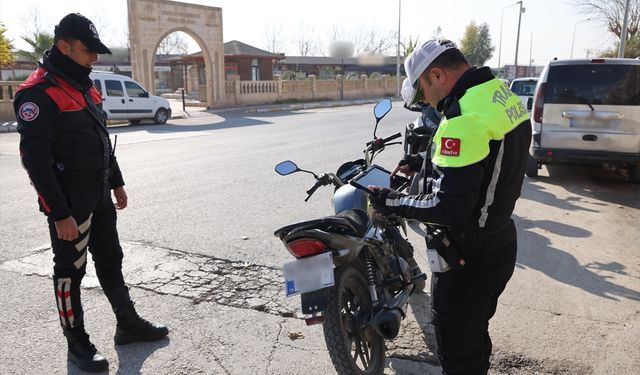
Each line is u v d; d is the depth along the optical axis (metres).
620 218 6.44
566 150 8.02
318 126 17.52
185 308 3.95
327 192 7.65
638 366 3.22
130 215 6.35
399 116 21.12
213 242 5.39
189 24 26.56
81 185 3.10
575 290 4.30
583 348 3.41
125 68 38.22
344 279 2.89
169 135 15.12
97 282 4.41
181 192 7.59
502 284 2.41
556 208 6.89
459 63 2.21
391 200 2.32
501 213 2.23
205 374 3.14
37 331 3.61
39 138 2.84
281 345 3.46
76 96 3.02
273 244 5.34
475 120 2.04
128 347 3.45
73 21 2.91
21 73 38.94
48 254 5.05
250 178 8.62
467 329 2.37
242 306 3.99
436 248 2.30
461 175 2.04
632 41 32.53
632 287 4.36
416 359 3.30
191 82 40.19
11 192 7.64
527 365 3.23
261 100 31.48
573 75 7.86
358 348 3.05
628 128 7.69
